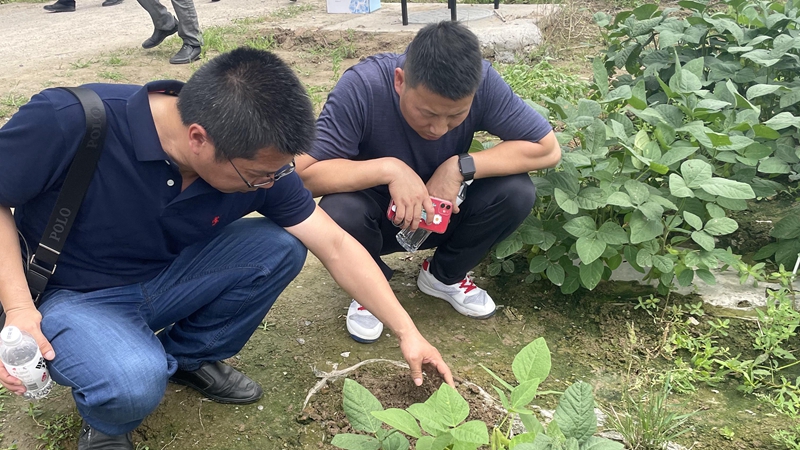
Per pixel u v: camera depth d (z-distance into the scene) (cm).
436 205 257
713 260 280
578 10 760
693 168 274
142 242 207
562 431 175
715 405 248
